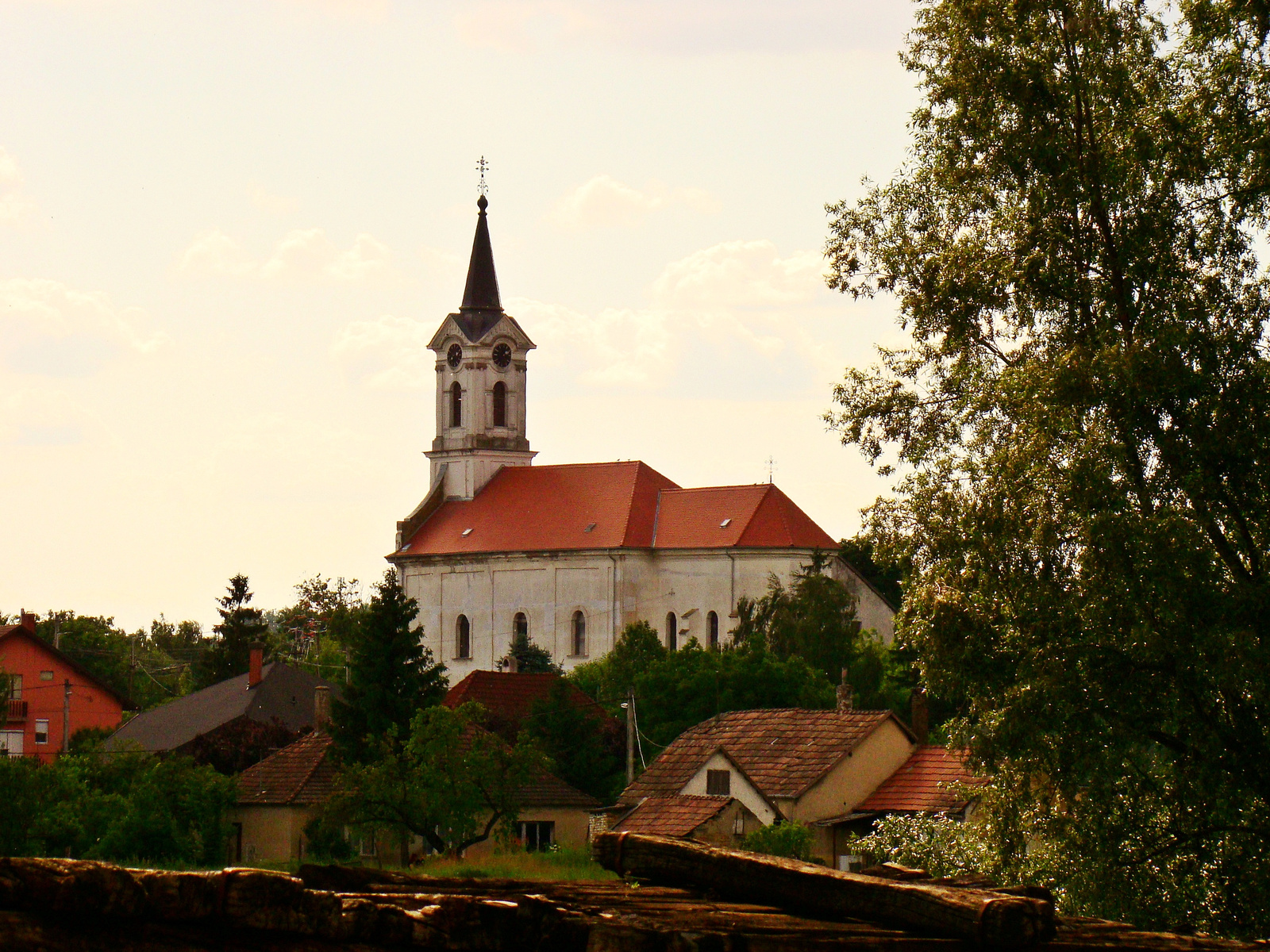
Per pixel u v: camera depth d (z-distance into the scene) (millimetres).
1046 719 42125
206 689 151250
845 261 52562
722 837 80312
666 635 195250
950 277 48781
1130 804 45156
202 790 101500
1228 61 45750
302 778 108000
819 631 168875
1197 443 42719
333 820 95625
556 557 199250
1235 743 41938
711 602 192125
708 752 86812
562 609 199375
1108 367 42250
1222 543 44312
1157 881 43812
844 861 79062
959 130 47531
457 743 95812
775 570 189000
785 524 191250
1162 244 45438
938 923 18422
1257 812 43406
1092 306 46625
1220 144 45656
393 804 95062
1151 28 47375
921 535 47438
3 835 88062
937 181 50375
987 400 49406
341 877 19438
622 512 198500
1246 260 45844
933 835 50406
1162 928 42969
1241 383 43000
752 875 19781
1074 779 44156
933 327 50750
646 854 20688
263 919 14297
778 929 18266
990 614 45219
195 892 13953
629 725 110688
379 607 125000
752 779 81500
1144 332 44625
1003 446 48281
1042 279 46000
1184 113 46125
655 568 196625
